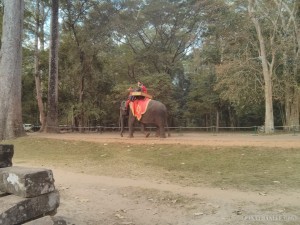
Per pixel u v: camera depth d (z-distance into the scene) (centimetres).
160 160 1119
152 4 3191
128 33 3142
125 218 575
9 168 389
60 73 2962
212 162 1048
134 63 3247
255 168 955
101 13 2825
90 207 642
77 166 1104
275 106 3316
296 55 2491
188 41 3306
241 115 3681
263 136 1819
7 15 1775
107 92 3133
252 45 2678
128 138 1595
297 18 2605
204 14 3050
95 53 2864
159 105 1631
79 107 2859
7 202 347
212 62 3353
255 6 2555
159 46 3406
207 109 3778
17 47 1802
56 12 2419
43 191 369
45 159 1249
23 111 3653
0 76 1773
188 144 1281
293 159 1012
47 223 345
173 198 690
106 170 1027
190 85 3978
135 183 836
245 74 2570
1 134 1733
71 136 1838
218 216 574
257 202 646
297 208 603
